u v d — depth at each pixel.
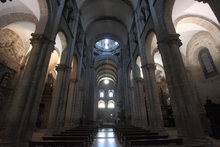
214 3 4.08
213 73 12.53
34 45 7.65
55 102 10.43
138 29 15.09
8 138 5.55
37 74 7.15
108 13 22.61
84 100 20.64
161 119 9.51
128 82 21.78
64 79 11.60
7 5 10.58
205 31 13.31
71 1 13.80
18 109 6.13
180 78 6.66
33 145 4.49
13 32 13.67
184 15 11.01
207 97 12.62
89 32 25.03
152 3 9.97
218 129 8.02
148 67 11.59
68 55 12.62
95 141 9.27
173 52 7.24
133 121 18.77
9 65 13.38
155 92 10.55
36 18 11.26
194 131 5.64
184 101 6.32
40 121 16.64
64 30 11.59
